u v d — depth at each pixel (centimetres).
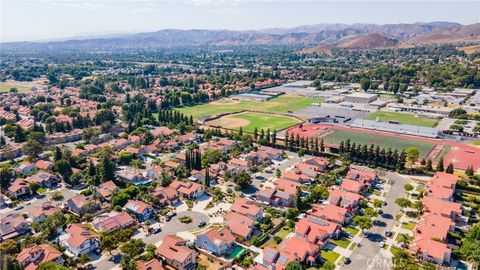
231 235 11525
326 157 19362
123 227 12256
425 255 10525
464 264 10362
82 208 13225
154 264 9794
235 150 19650
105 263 10500
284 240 11650
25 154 19388
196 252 11106
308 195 14300
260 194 14300
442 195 13762
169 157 19538
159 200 13925
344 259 10594
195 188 14762
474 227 11112
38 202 14375
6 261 9238
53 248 10706
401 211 13412
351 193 14000
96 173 16212
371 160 18100
